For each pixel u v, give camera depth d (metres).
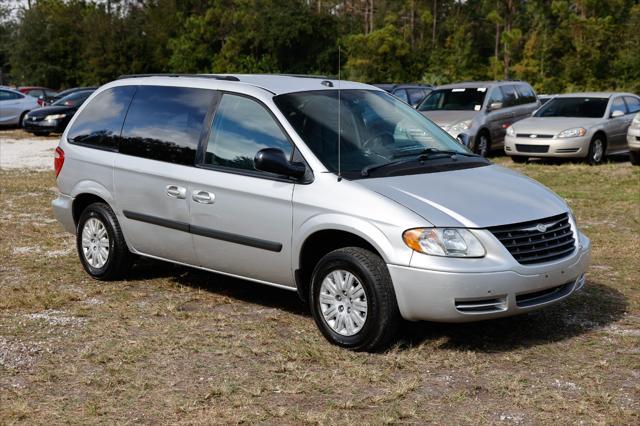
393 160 5.96
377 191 5.47
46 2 69.00
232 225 6.18
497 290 5.20
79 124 7.67
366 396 4.73
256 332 5.91
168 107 6.87
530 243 5.43
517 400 4.64
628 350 5.52
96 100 7.60
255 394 4.75
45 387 4.92
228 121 6.38
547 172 15.18
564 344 5.64
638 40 50.91
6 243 9.16
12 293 7.06
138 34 58.97
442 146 6.46
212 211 6.30
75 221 7.73
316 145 5.88
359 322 5.43
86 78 59.06
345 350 5.50
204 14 62.84
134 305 6.66
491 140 18.14
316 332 5.92
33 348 5.61
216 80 6.64
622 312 6.41
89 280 7.52
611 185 13.44
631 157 16.09
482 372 5.11
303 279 5.91
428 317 5.22
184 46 57.22
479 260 5.20
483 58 69.50
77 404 4.65
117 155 7.15
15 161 18.48
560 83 52.19
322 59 55.66
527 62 54.31
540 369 5.17
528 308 5.39
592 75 51.91
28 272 7.84
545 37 53.97
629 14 57.31
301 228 5.71
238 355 5.43
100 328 6.04
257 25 56.22
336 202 5.54
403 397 4.71
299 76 6.88
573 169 15.61
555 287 5.59
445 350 5.51
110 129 7.30
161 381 4.98
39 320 6.26
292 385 4.90
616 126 17.05
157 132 6.86
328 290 5.61
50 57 62.00
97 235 7.44
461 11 71.38
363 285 5.37
